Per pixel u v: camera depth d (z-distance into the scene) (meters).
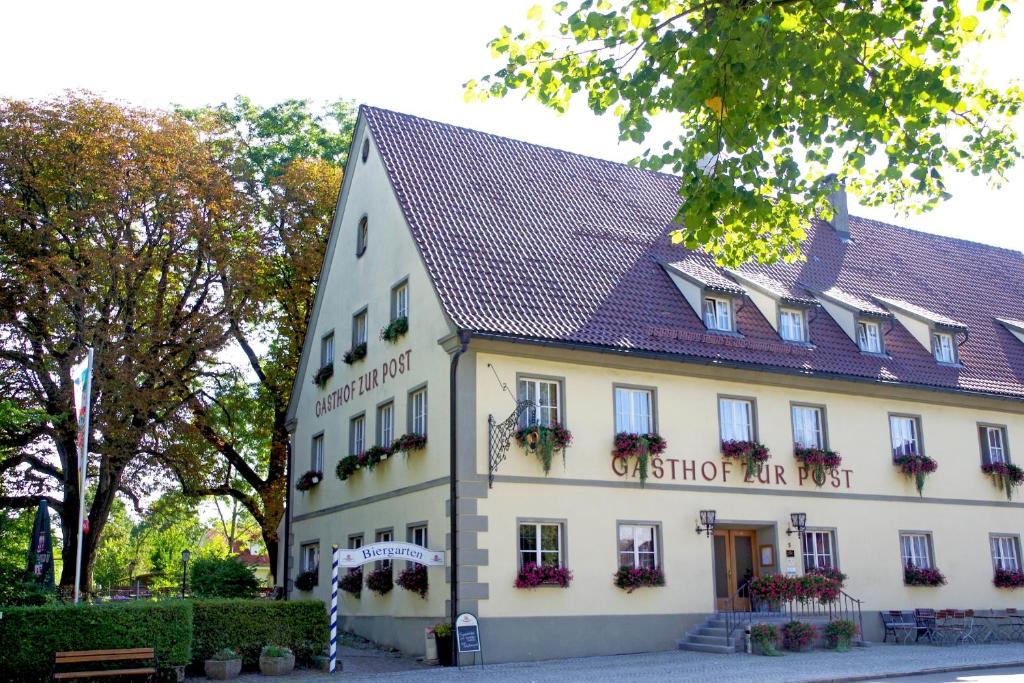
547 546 19.91
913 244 32.19
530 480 19.88
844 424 24.31
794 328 24.81
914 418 25.62
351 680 16.25
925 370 26.08
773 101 12.36
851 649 20.72
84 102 26.59
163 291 27.38
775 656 19.09
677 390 22.12
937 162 13.03
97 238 26.05
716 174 12.52
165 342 27.11
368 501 23.41
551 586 19.61
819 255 28.98
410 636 20.56
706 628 20.75
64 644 14.85
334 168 32.69
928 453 25.42
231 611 17.28
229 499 58.22
